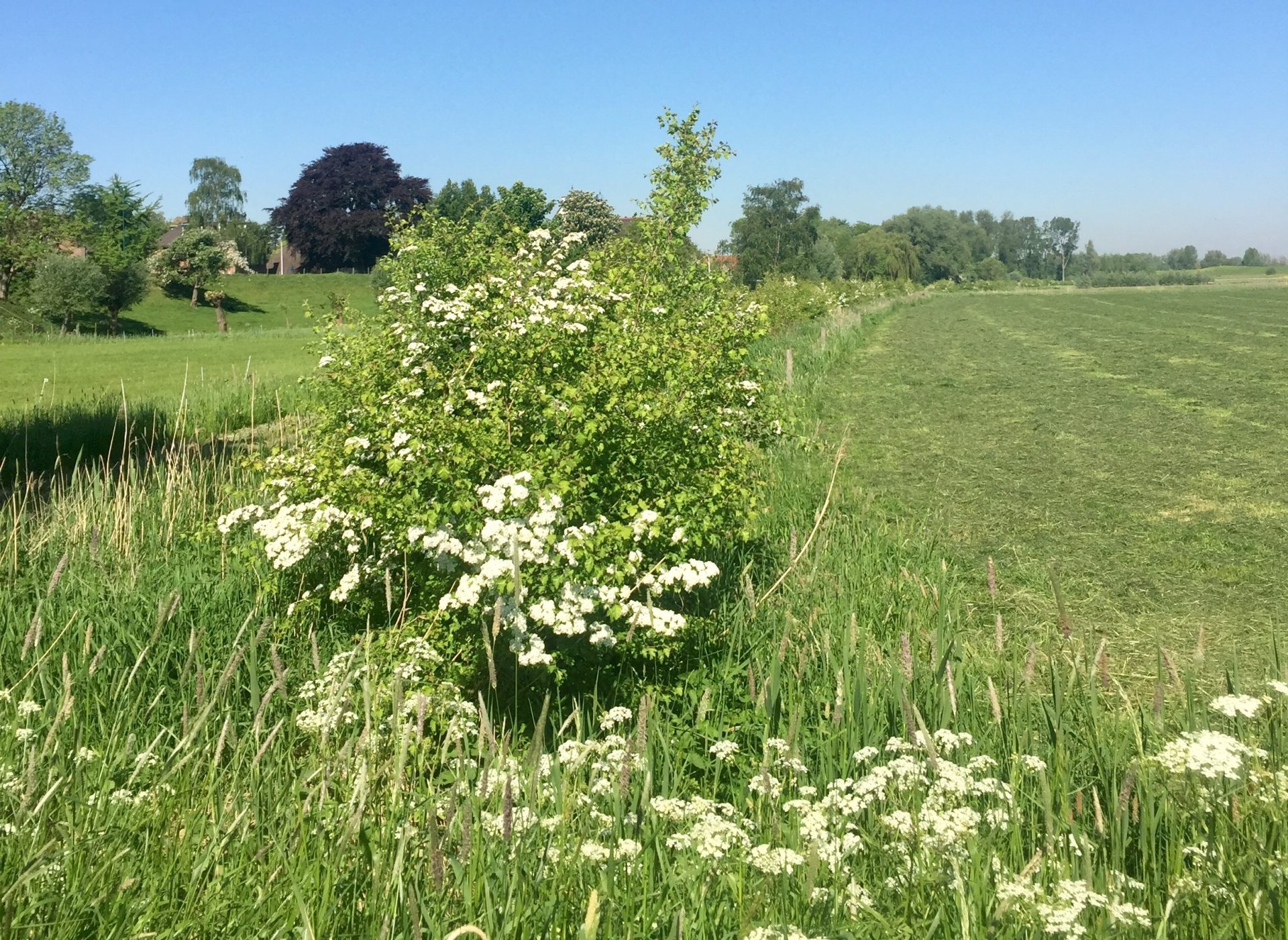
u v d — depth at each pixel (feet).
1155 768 10.11
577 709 12.94
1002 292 401.49
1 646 16.33
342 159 335.06
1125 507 31.50
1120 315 168.25
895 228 487.61
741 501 19.43
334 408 22.66
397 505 16.63
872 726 13.52
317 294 296.92
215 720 14.16
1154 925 8.07
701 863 9.16
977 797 10.68
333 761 10.91
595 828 10.07
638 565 16.65
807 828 9.68
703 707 14.56
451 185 263.49
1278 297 262.26
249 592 20.17
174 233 391.24
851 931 8.12
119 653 16.31
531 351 18.90
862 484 35.70
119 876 8.66
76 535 22.72
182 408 35.63
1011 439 45.52
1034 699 13.97
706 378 22.47
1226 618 21.15
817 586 21.07
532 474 16.03
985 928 7.93
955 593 21.63
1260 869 8.27
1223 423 48.73
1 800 9.52
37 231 227.40
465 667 15.35
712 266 37.35
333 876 8.44
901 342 113.80
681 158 34.68
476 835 9.02
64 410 46.55
